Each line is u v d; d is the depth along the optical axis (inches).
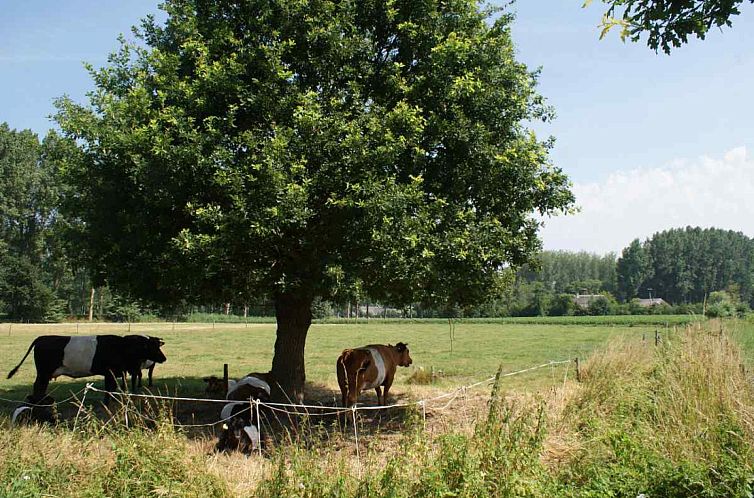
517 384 663.8
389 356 527.5
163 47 457.1
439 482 225.3
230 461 309.3
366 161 383.9
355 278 384.8
